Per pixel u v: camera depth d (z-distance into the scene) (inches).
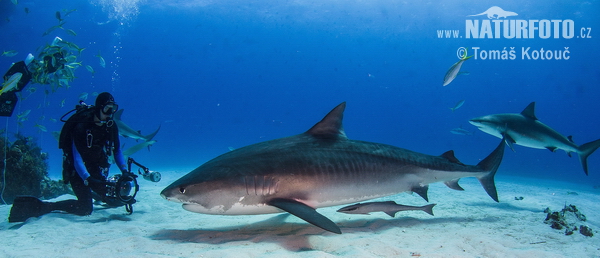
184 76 3991.1
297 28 2480.3
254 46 3184.1
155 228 180.5
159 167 770.2
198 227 183.3
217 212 143.3
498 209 250.8
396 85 4195.4
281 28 2487.7
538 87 3902.6
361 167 166.7
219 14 2119.8
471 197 319.3
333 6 1889.8
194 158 1132.5
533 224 194.9
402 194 323.3
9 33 1544.0
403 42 2741.1
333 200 162.2
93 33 2561.5
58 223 191.0
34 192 328.5
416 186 186.1
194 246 142.7
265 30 2608.3
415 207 172.7
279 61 3577.8
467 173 200.1
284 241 147.1
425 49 2851.9
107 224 194.1
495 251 145.3
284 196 148.3
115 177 210.7
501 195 353.1
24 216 201.9
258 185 143.3
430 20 2003.0
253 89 4488.2
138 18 2246.6
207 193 137.9
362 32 2474.2
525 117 305.9
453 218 209.0
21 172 320.5
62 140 202.4
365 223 193.8
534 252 142.2
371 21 2107.5
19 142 346.3
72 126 204.2
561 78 3427.7
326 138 172.7
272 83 4259.4
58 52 319.0
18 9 1448.1
